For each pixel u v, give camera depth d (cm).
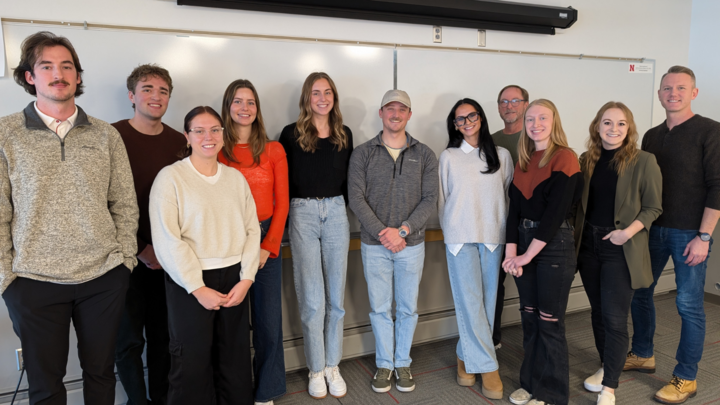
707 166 208
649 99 349
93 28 208
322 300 226
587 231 216
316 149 221
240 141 205
